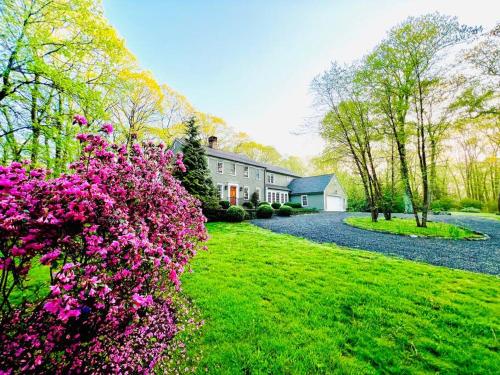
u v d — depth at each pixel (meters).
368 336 3.17
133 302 1.79
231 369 2.51
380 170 21.27
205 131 29.17
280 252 7.42
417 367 2.63
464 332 3.28
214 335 3.08
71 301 1.41
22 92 7.66
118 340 2.04
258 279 5.06
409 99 12.62
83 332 1.76
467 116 11.63
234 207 16.38
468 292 4.56
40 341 1.67
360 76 13.45
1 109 7.44
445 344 3.03
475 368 2.62
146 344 2.60
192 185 15.42
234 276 5.26
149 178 2.91
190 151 16.19
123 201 2.37
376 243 9.17
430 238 10.25
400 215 21.97
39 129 7.77
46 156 7.82
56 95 8.48
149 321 2.41
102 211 1.89
